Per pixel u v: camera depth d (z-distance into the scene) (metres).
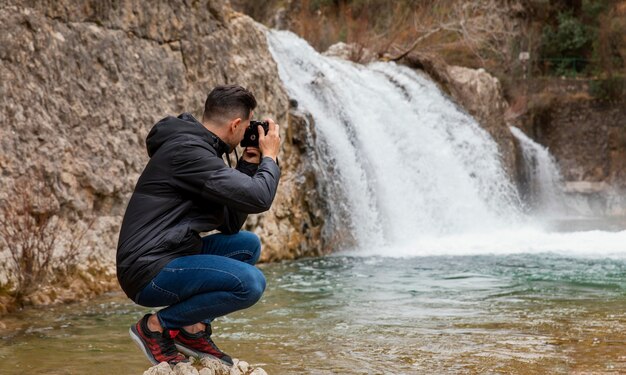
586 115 26.83
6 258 7.31
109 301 7.72
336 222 12.96
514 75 27.86
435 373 4.53
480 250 12.53
